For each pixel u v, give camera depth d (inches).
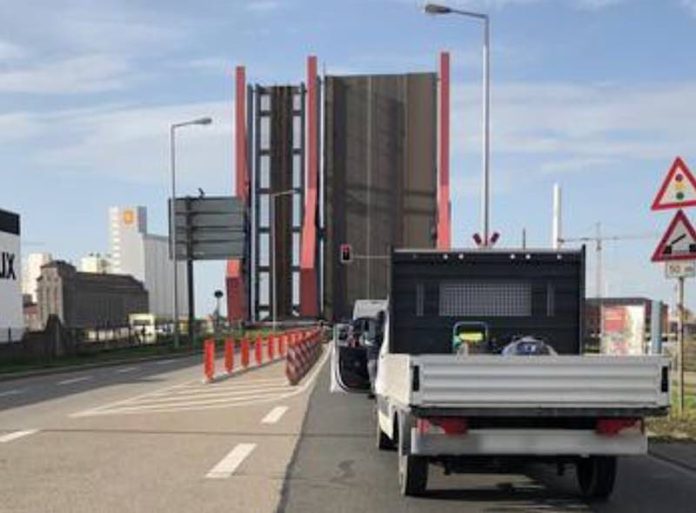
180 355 1956.2
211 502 378.3
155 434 599.5
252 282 3604.8
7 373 1298.0
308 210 3361.2
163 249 6112.2
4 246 2178.9
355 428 636.1
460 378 349.1
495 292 479.2
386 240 3265.3
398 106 3216.0
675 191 613.6
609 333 1144.8
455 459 381.7
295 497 392.2
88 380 1181.1
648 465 493.0
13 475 440.8
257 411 752.3
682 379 691.4
